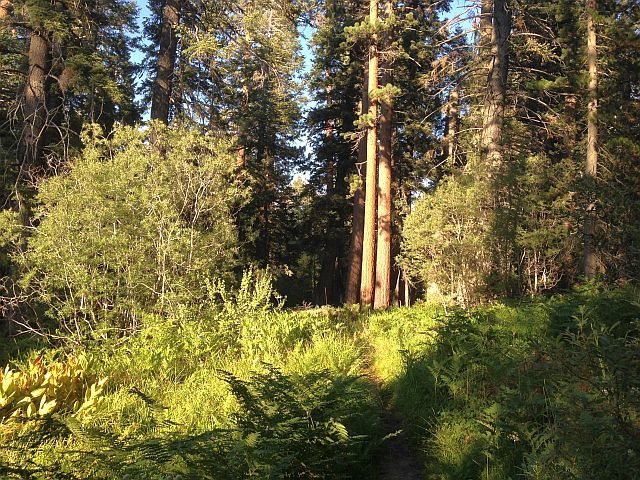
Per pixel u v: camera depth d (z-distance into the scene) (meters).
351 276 23.52
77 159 11.44
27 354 9.47
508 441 4.32
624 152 11.51
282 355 8.20
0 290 11.78
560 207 11.65
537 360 4.71
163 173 11.29
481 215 11.66
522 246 11.82
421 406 6.02
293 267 30.92
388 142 21.34
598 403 3.05
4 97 15.61
